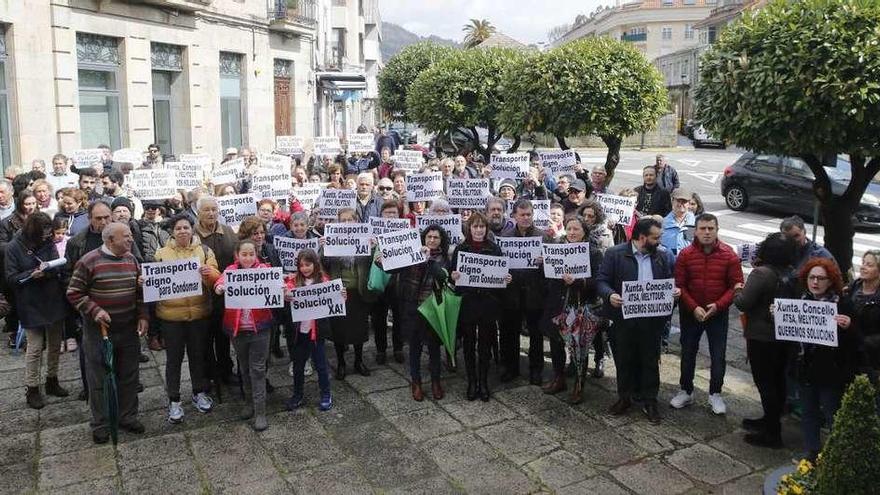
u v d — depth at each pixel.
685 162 33.38
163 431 6.57
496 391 7.61
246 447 6.28
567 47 11.81
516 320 7.75
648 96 11.62
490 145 17.91
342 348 7.89
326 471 5.88
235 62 23.55
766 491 5.11
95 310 6.09
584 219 7.79
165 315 6.62
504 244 7.55
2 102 14.92
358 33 51.06
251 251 6.54
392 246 7.24
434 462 6.05
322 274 6.98
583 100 11.47
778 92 6.66
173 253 6.67
